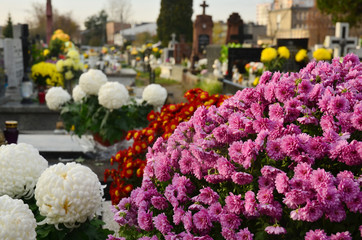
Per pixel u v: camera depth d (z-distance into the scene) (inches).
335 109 89.4
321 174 79.0
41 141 288.8
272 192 84.8
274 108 93.2
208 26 1182.9
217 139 95.9
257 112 97.5
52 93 249.4
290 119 93.0
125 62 1717.5
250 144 87.3
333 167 86.2
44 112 491.8
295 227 84.3
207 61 916.0
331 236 79.2
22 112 490.9
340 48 721.6
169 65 1242.6
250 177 85.9
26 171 110.3
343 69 104.7
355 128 89.3
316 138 84.9
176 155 105.0
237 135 95.2
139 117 240.5
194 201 97.2
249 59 656.4
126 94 225.3
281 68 456.1
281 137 89.2
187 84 898.1
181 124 111.0
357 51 485.7
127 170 158.6
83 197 97.5
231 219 87.4
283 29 2443.4
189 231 92.6
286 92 95.0
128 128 234.4
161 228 95.4
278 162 89.3
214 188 97.2
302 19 2423.7
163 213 97.0
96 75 232.7
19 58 613.3
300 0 2454.5
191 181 101.9
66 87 551.8
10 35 1493.6
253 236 88.0
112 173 169.3
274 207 82.3
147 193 103.6
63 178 98.0
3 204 91.4
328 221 81.4
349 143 89.2
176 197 97.0
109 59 1278.3
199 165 97.1
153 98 237.8
